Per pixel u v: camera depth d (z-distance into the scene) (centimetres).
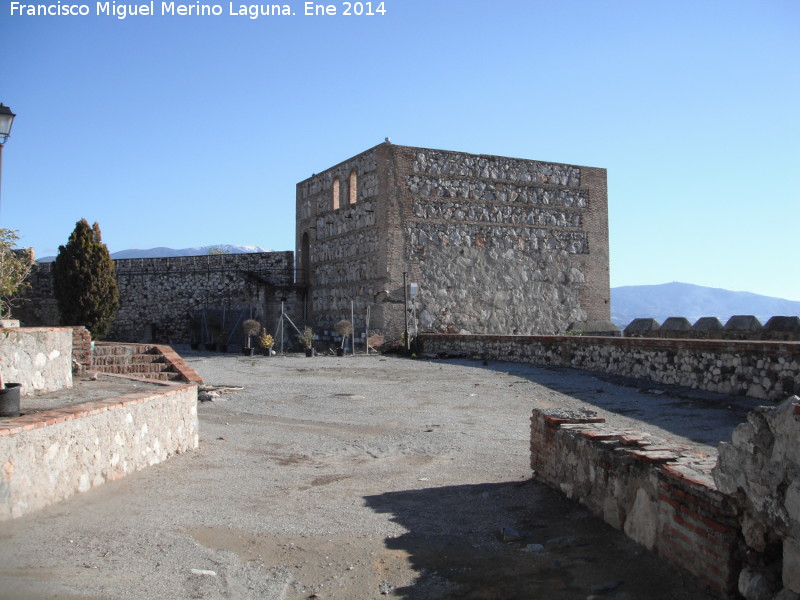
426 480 952
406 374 2331
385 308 3441
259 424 1394
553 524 728
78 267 3081
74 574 573
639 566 593
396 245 3462
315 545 679
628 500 654
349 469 1023
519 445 1195
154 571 594
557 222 3834
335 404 1653
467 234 3619
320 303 3991
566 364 2442
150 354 1886
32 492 720
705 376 1711
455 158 3619
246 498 850
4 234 1243
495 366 2611
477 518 765
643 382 1916
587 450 746
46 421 744
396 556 649
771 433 473
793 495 451
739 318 2258
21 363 1071
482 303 3625
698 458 618
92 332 3103
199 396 1695
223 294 4294
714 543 520
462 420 1448
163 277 4431
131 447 941
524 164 3772
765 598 477
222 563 622
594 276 3900
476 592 563
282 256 4253
